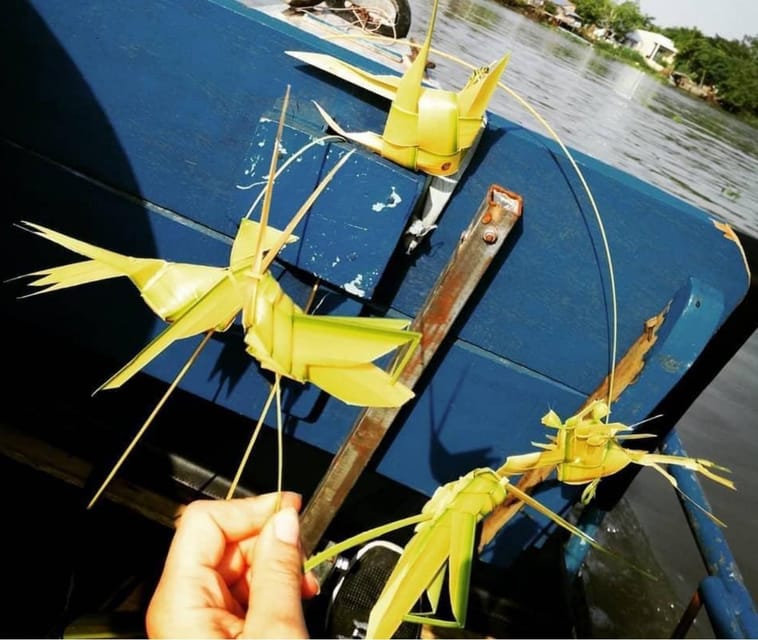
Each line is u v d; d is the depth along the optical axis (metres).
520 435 1.33
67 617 1.28
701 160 10.12
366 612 1.33
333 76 1.10
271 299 0.52
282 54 1.11
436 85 1.40
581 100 9.80
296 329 0.52
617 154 7.45
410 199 1.05
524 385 1.29
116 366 1.67
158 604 0.67
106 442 1.56
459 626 0.54
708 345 1.25
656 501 2.95
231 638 0.64
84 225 1.29
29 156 1.24
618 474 1.48
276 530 0.65
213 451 1.65
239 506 0.72
